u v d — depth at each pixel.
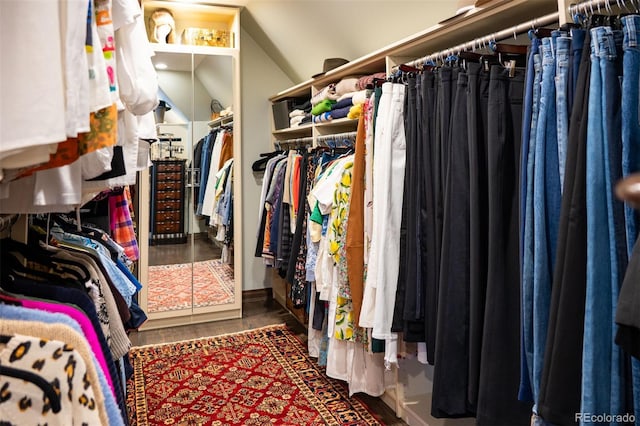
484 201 1.45
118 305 1.29
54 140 0.60
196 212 3.63
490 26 1.69
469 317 1.47
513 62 1.41
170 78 3.54
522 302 1.24
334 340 2.35
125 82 1.01
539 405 1.08
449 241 1.48
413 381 2.05
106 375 0.85
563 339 1.03
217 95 3.65
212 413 2.18
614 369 0.98
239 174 3.72
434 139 1.63
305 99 3.89
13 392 0.63
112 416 0.77
